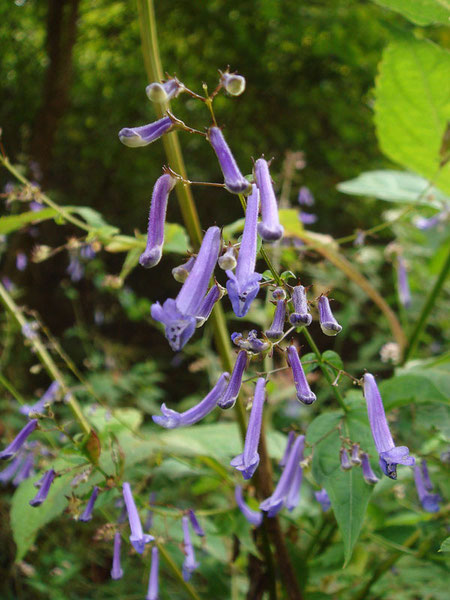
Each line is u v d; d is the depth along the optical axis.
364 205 0.99
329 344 0.77
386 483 0.24
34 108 1.00
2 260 0.75
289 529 0.28
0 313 0.49
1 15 1.00
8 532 0.45
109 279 0.25
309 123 1.09
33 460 0.26
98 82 1.11
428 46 0.25
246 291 0.13
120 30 1.11
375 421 0.16
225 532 0.28
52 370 0.25
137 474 0.24
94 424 0.27
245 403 0.23
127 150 1.08
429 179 0.30
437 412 0.23
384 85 0.27
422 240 0.49
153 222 0.14
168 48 1.11
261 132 1.08
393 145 0.30
